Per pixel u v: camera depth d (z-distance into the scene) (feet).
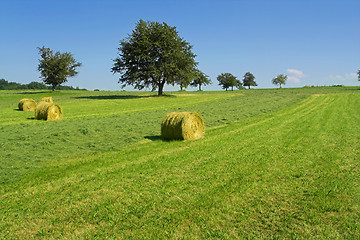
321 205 18.72
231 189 21.79
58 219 18.10
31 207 19.93
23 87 481.46
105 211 18.88
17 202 20.84
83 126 61.77
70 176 26.58
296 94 177.17
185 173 26.40
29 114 97.09
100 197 21.29
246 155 32.86
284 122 63.98
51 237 16.02
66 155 35.45
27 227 17.24
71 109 115.03
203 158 31.96
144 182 24.22
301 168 27.09
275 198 20.06
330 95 157.07
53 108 79.41
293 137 44.60
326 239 14.90
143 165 29.66
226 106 113.60
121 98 177.78
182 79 183.83
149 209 18.92
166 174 26.32
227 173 25.85
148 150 37.52
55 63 261.03
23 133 52.31
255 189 21.72
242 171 26.40
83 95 220.23
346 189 21.42
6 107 126.52
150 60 177.58
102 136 50.06
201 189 22.03
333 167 27.30
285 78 401.29
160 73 175.42
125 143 43.52
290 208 18.48
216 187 22.36
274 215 17.58
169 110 103.09
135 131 55.47
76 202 20.53
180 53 176.24
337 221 16.72
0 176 26.89
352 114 77.87
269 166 27.94
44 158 33.91
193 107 113.29
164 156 33.53
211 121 70.38
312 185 22.41
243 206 18.85
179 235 15.60
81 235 16.07
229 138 45.19
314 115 77.25
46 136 48.65
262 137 45.11
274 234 15.49
